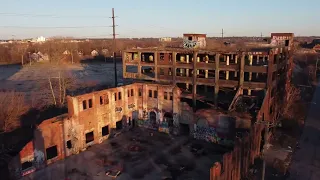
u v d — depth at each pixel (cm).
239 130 3791
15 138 4334
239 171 2919
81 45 19038
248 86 4366
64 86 6175
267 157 3588
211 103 4969
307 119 5172
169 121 4541
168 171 3312
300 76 9294
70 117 3644
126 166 3434
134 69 11581
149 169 3362
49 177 3138
